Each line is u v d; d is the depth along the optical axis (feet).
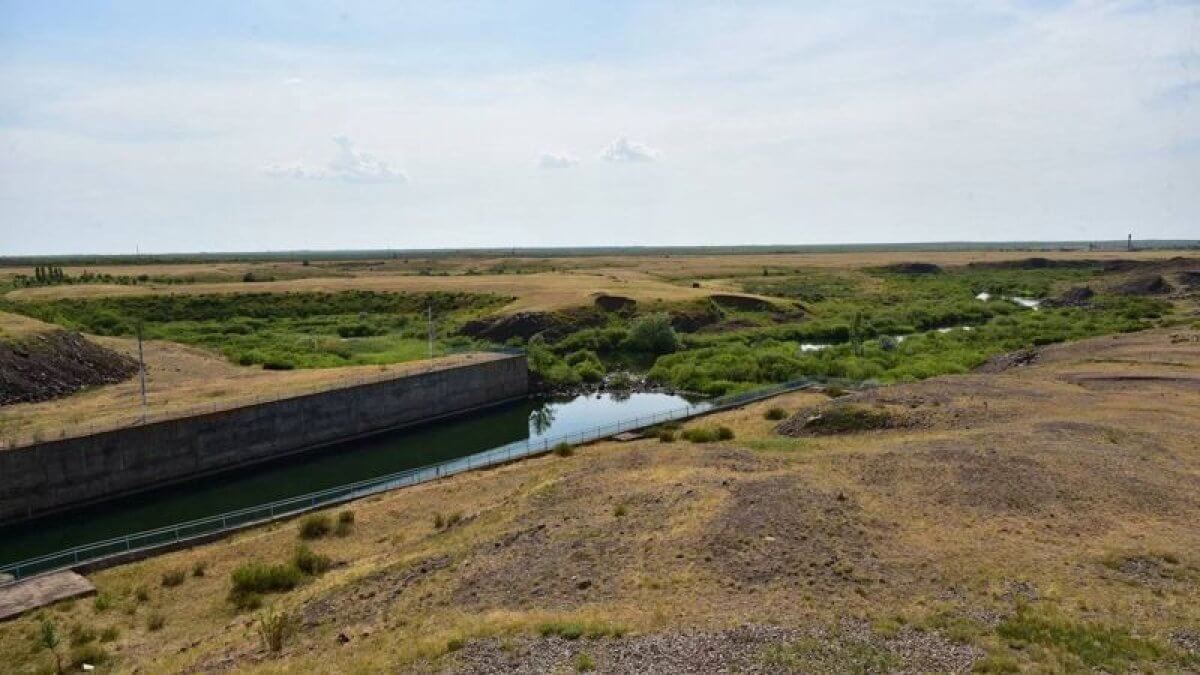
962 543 77.36
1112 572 70.23
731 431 152.97
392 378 199.52
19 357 181.68
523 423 207.00
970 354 237.04
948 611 62.95
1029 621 60.13
